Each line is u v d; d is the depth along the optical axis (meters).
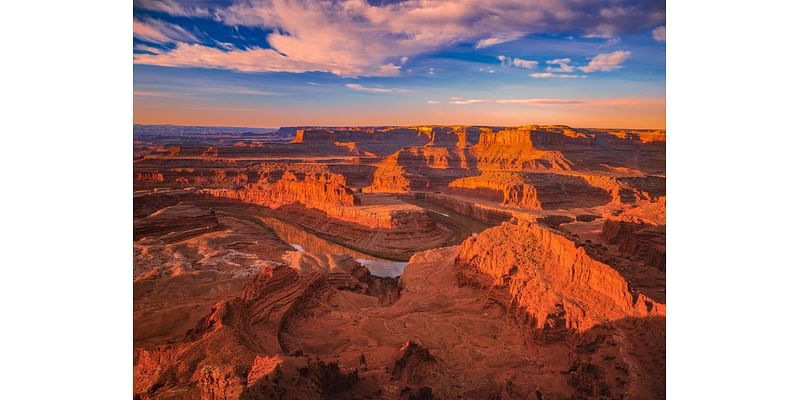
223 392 25.44
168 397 28.28
